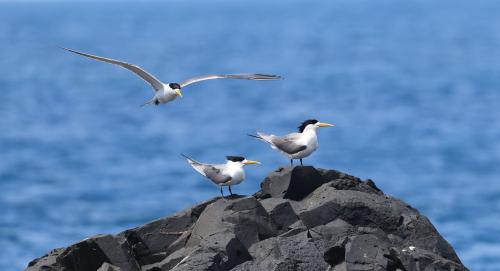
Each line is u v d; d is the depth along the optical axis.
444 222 48.09
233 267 16.45
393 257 16.30
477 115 107.19
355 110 114.56
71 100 140.00
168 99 19.69
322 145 84.06
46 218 51.97
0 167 74.94
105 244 17.41
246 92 146.25
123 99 141.25
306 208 18.42
